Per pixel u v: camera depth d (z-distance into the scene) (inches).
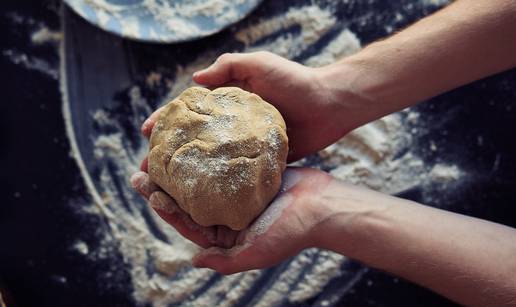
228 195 17.0
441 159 23.2
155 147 17.7
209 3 23.1
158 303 22.9
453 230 17.7
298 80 18.8
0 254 22.9
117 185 23.3
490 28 17.8
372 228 18.0
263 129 17.3
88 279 22.9
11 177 23.2
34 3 23.9
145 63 23.7
